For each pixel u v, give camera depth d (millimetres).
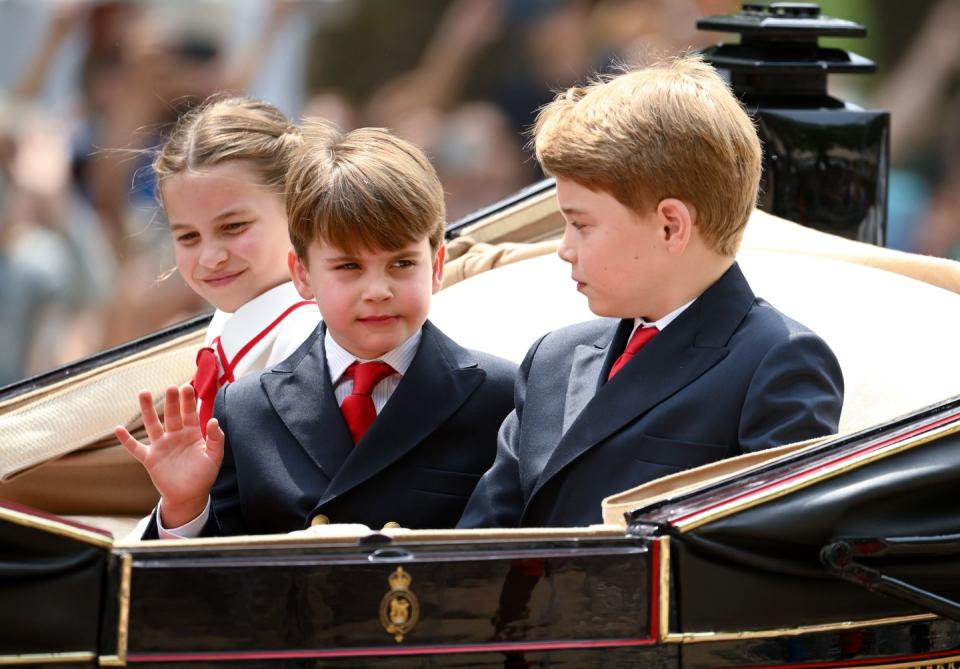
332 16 17906
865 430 5875
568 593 5336
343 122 18031
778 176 9406
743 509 5496
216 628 5129
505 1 18203
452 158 18141
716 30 9836
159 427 6430
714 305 6566
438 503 6957
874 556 5645
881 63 19328
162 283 16594
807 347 6379
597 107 6488
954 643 5922
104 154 17031
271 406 7074
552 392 6887
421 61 18188
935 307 7473
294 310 7824
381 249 6707
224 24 17453
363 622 5199
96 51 17281
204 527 6664
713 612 5473
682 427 6395
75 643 5082
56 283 16531
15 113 17062
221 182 7711
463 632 5273
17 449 8227
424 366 7043
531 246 8789
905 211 19016
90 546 5090
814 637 5652
